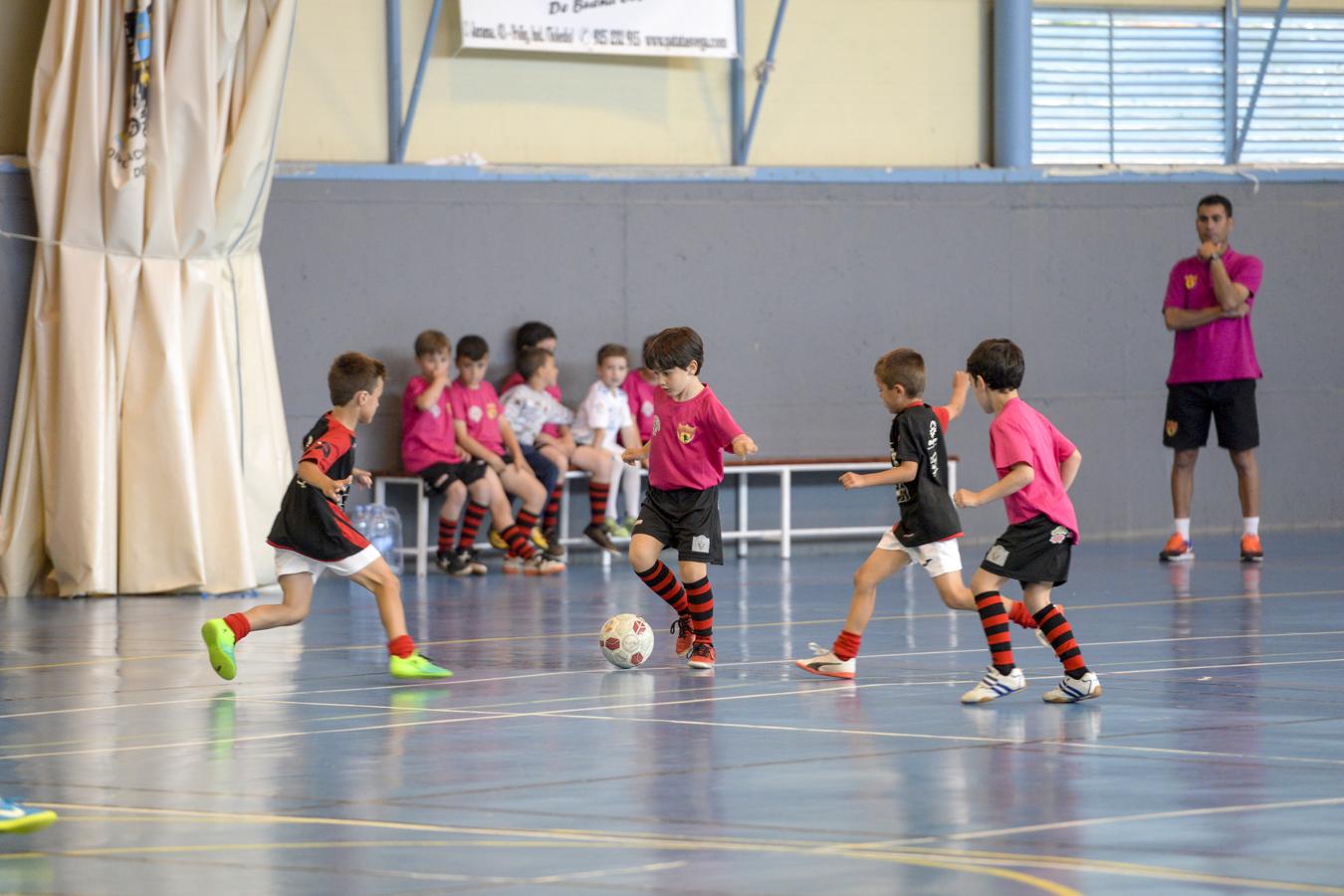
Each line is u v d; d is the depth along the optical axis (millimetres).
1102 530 22156
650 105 20672
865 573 10266
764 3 20922
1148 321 22234
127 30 16312
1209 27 22531
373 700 9469
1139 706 8938
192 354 16625
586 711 8984
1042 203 21797
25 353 16766
